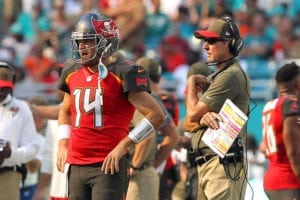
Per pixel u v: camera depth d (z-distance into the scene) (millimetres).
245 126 23109
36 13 58125
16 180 26297
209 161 22922
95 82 21094
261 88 47125
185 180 28766
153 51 52500
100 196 20766
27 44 55969
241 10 55125
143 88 20875
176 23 54906
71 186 21312
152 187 25922
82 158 21109
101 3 55531
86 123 21094
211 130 22484
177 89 47406
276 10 56969
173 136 26328
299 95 25062
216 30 22797
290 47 51625
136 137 20875
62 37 54438
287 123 24094
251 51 50469
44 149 29359
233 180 22719
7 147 25594
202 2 55594
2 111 25969
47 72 50312
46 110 27297
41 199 29594
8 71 25938
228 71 22594
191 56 50125
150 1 57281
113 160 20641
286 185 24422
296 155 24078
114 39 21219
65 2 58375
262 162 37375
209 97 22484
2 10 60438
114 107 21016
